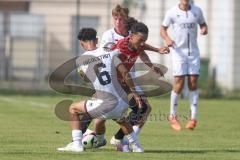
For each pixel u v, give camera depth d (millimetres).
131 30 25234
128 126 25438
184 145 28594
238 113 47125
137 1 87188
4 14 83812
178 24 37188
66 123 37156
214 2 80875
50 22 86625
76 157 23609
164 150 26516
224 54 80125
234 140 30703
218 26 80500
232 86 79000
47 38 86062
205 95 67062
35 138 29984
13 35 82875
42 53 81500
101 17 78438
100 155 24219
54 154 24344
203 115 45188
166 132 34000
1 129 33719
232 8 79500
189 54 37219
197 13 37188
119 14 27266
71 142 26906
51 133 32188
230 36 79812
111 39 27375
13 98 61969
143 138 31219
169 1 77188
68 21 89750
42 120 39000
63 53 82688
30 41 89438
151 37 76250
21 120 38906
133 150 25641
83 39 25203
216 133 33812
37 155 24078
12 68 86250
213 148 27469
